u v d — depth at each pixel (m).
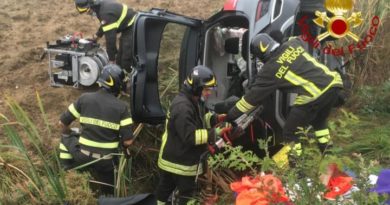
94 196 4.37
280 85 4.24
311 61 4.24
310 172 2.32
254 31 4.64
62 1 9.81
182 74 5.23
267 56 4.26
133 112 4.80
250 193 2.38
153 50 4.91
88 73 6.54
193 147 4.20
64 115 4.60
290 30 4.62
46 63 7.39
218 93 5.35
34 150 5.03
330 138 2.50
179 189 4.34
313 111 4.22
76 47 6.68
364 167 2.35
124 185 4.53
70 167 4.65
